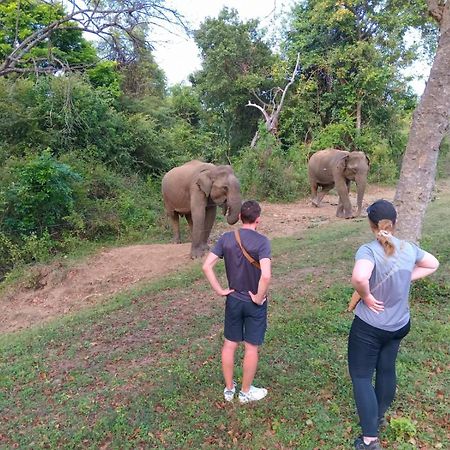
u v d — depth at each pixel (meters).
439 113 5.48
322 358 4.63
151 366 4.95
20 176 10.71
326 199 17.83
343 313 5.73
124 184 14.12
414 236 5.68
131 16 9.43
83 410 4.23
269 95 28.05
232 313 3.79
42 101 13.69
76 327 6.53
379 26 23.05
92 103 14.76
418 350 4.68
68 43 18.08
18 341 6.34
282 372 4.43
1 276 9.79
